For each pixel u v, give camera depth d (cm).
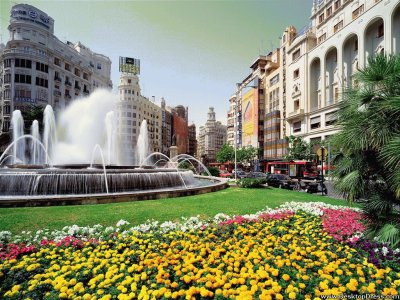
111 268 353
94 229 567
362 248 444
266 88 6481
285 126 5356
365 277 345
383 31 2939
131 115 7569
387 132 437
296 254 409
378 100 488
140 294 283
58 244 464
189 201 1008
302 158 3784
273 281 323
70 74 5322
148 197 1048
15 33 4412
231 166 5841
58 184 1094
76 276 340
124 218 705
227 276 334
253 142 6656
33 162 3612
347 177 511
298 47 4584
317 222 642
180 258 405
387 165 436
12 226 623
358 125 483
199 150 18000
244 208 873
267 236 507
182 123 12406
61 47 5178
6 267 370
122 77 7650
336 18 3769
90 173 1159
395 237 448
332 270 348
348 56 3522
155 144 9025
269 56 7050
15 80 4275
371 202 496
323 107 3828
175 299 288
